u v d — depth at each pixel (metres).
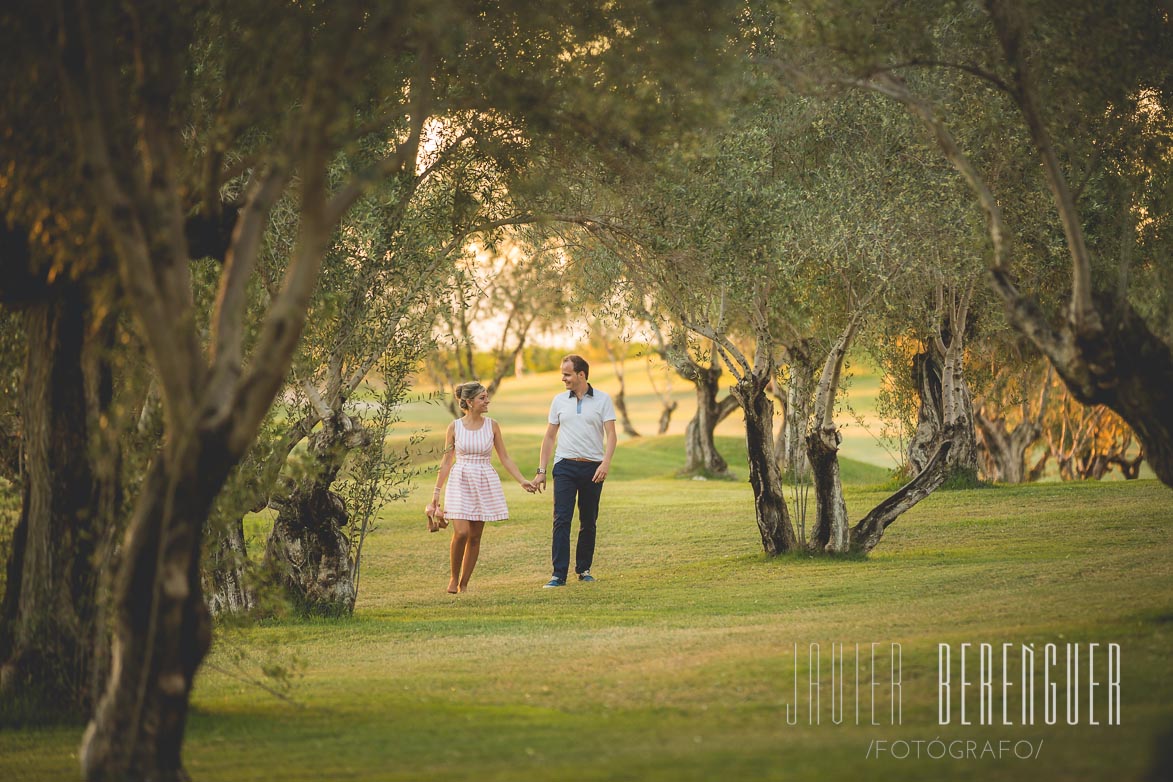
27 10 10.45
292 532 20.83
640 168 18.20
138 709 9.15
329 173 18.52
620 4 14.42
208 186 11.55
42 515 12.55
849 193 21.66
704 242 21.31
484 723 10.70
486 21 15.39
